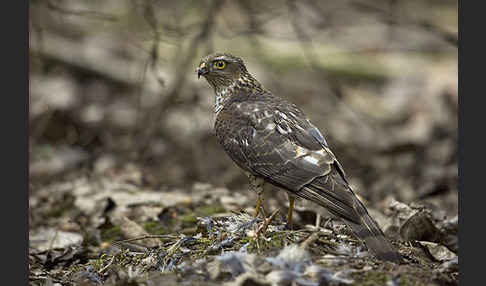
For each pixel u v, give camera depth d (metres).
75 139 15.56
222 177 13.62
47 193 12.06
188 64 14.84
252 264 6.71
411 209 9.66
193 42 14.70
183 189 12.59
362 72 20.94
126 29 15.09
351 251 7.32
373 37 22.98
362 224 7.41
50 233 10.25
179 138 15.43
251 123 8.87
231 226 8.01
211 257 6.97
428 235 8.96
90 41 19.05
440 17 24.50
